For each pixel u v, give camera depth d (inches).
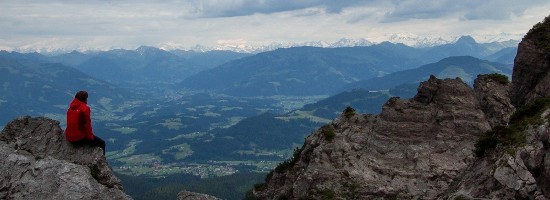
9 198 1344.7
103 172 1460.4
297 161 2797.7
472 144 2433.6
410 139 2509.8
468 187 1717.5
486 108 2581.2
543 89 2018.9
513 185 1530.5
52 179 1380.4
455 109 2549.2
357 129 2657.5
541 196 1450.5
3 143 1513.3
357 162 2444.6
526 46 2186.3
